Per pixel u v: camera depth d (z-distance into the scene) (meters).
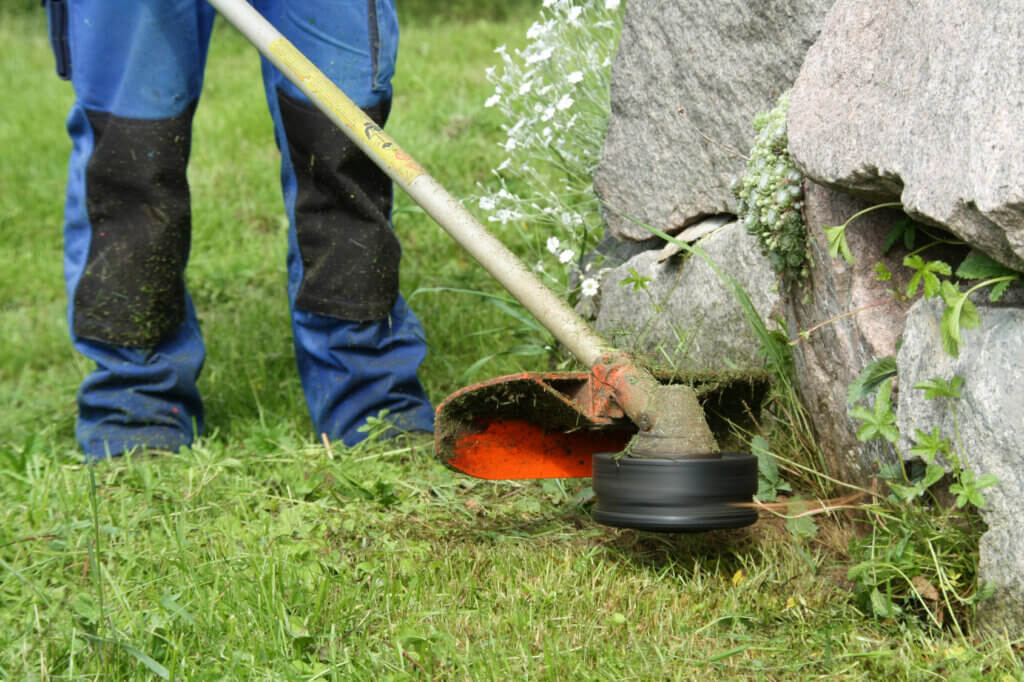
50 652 1.97
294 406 3.58
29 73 9.76
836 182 2.10
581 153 3.72
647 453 2.08
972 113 1.81
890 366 2.13
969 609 1.96
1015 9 1.79
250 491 2.75
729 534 2.38
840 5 2.25
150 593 2.16
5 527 2.54
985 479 1.85
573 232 3.60
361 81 3.06
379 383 3.23
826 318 2.33
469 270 4.71
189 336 3.34
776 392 2.51
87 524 2.49
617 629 1.98
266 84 3.16
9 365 4.56
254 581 2.14
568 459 2.50
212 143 6.97
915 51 1.98
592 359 2.28
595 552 2.29
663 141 3.03
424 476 2.86
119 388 3.23
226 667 1.88
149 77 3.05
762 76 2.67
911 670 1.82
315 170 3.11
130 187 3.11
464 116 6.60
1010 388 1.86
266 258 5.38
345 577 2.17
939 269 1.93
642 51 3.07
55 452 3.22
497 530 2.50
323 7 3.01
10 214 6.27
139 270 3.13
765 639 1.96
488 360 3.40
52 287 5.47
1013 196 1.70
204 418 3.49
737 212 2.72
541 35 3.69
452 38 9.04
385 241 3.17
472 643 1.96
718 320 2.78
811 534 2.20
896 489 1.98
